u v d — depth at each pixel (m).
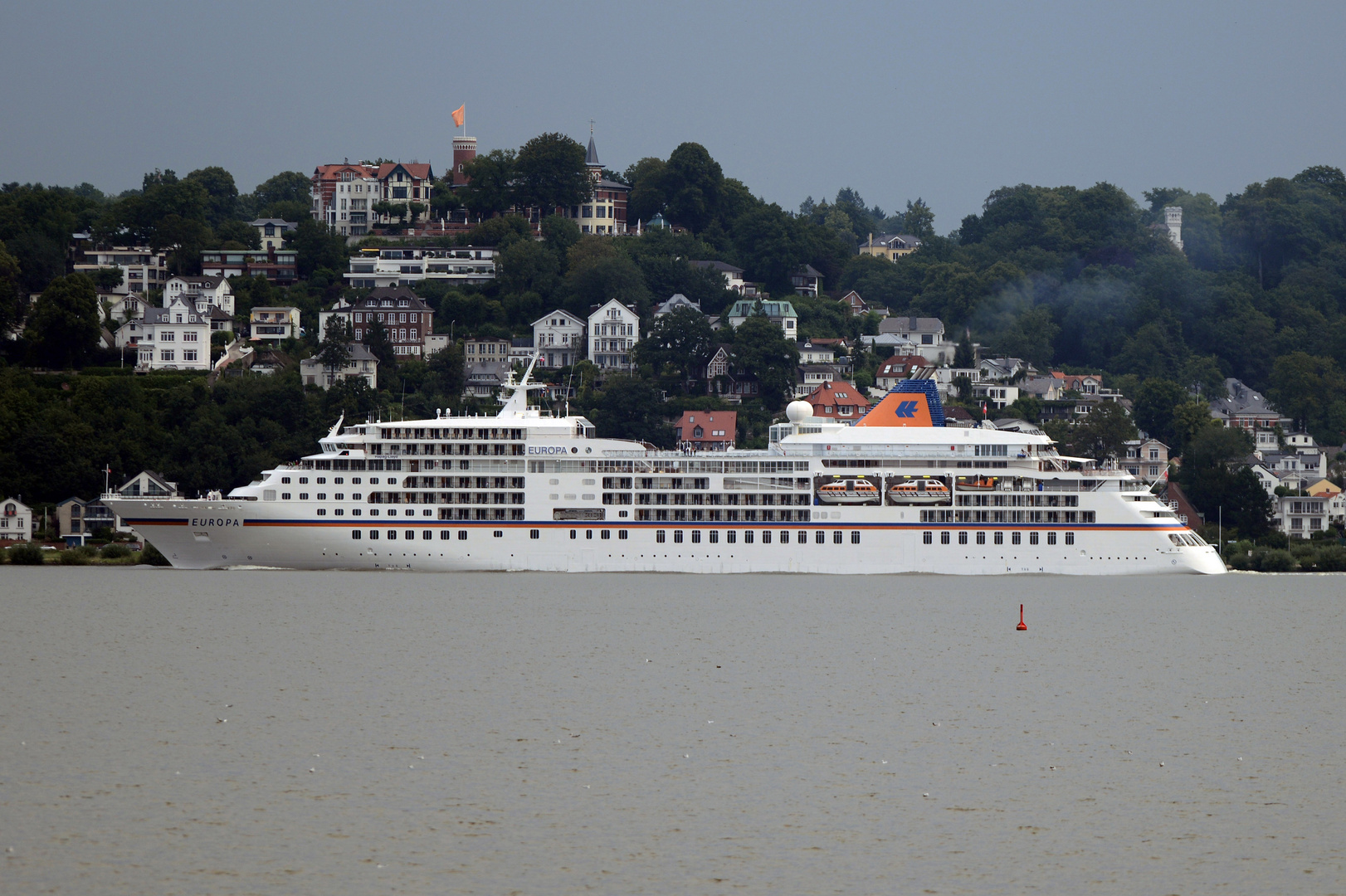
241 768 194.75
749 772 195.12
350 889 152.38
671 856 162.75
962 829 172.75
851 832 171.25
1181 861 162.62
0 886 152.38
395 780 190.25
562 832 170.12
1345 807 182.38
